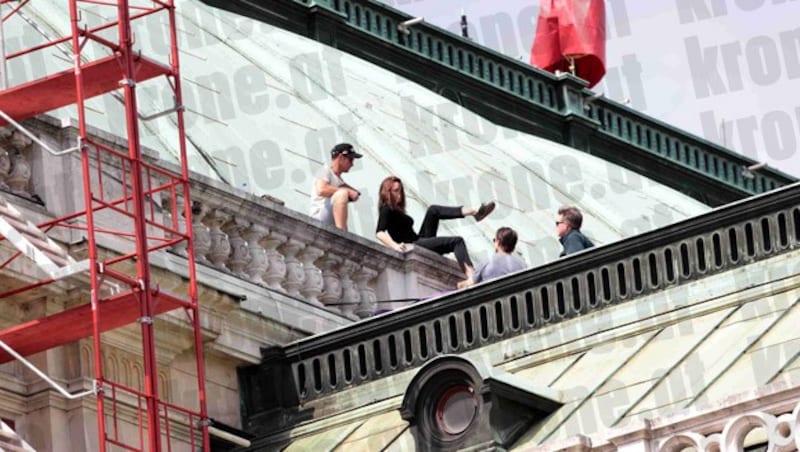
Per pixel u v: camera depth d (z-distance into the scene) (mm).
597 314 41594
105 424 41344
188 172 42750
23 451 39125
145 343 40344
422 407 40844
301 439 42875
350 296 45375
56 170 41781
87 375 41312
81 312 40125
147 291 40531
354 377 43125
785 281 40250
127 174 42562
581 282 41781
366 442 41938
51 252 40500
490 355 42094
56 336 40594
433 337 42688
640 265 41375
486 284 42344
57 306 41219
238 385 43688
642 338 40938
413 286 45844
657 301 41156
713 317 40531
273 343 43969
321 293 45062
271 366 43656
